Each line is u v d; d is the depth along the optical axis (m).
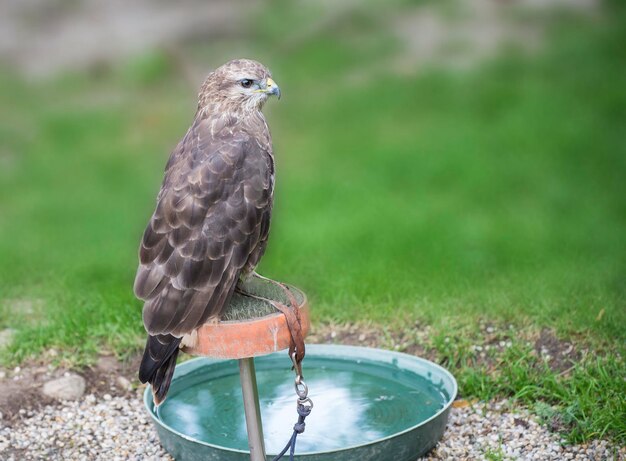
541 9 25.05
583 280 11.08
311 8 26.00
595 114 19.77
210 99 7.63
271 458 7.40
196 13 26.00
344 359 9.26
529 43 23.67
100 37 25.70
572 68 22.22
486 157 18.02
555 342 9.59
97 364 9.69
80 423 8.84
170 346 6.70
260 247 7.31
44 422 8.83
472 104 20.89
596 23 24.28
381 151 18.69
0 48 25.61
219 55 24.88
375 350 9.12
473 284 11.33
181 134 21.14
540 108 20.17
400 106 21.20
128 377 9.58
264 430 8.25
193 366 9.16
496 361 9.41
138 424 8.86
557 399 8.77
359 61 23.78
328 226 14.45
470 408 8.86
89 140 21.16
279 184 17.08
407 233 13.96
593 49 22.84
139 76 24.12
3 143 21.14
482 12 25.28
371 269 11.81
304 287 11.44
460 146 18.59
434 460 8.05
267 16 25.98
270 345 6.66
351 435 8.11
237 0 26.50
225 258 6.96
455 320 10.14
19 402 9.03
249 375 6.94
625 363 8.97
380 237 13.77
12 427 8.73
